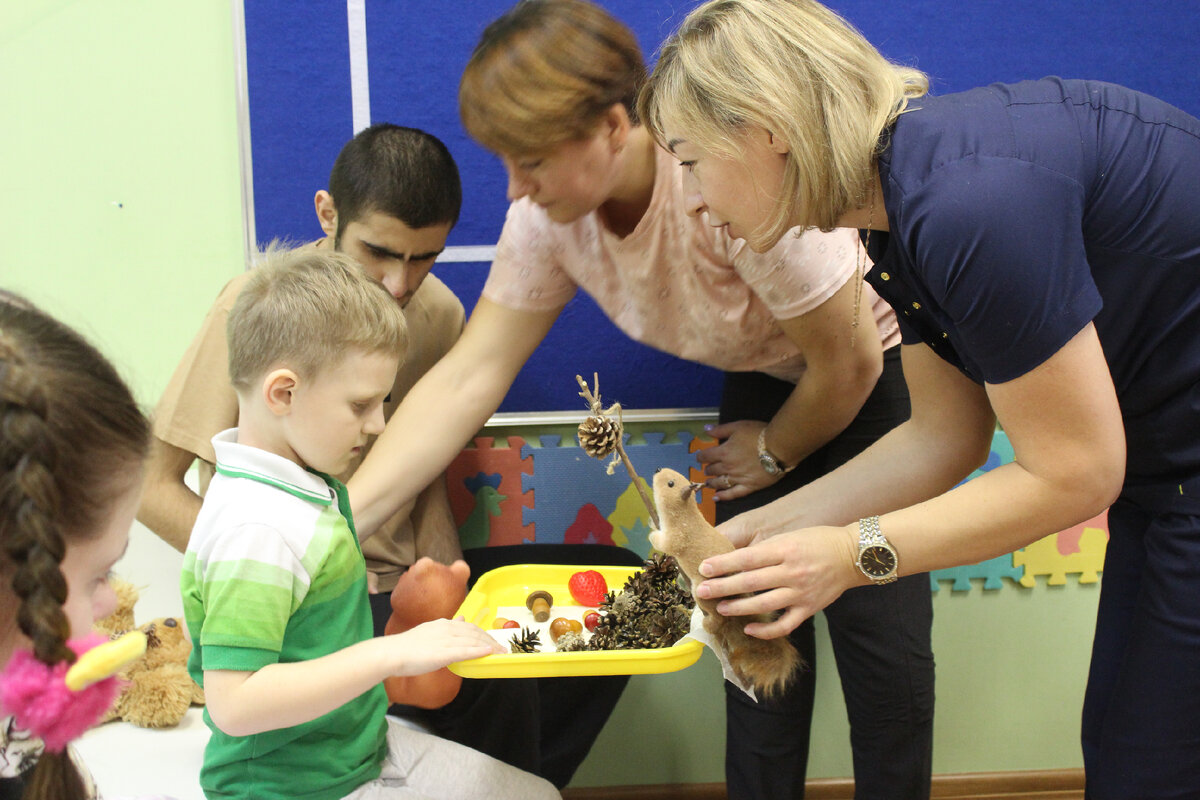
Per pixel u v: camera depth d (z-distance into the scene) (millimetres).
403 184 1157
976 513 867
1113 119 816
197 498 1248
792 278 1100
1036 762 1719
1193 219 809
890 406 1298
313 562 890
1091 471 820
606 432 945
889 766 1346
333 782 944
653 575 1062
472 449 1537
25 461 438
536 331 1267
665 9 1454
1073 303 768
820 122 784
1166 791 912
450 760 1036
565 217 1099
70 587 499
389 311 939
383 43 1439
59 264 1479
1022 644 1671
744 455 1329
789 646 957
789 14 808
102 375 504
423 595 1061
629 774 1680
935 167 771
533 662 885
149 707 1169
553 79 959
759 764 1381
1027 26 1492
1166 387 880
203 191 1477
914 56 1490
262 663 840
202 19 1434
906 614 1294
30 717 431
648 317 1270
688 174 935
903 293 907
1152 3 1498
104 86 1438
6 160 1447
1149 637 918
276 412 896
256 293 915
